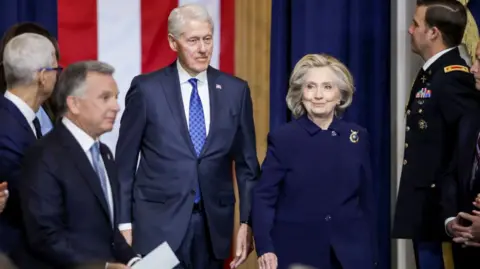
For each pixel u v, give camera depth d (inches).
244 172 379.6
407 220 397.1
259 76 451.2
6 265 201.3
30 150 301.6
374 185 465.4
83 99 301.7
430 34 391.9
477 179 355.6
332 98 349.4
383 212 467.2
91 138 306.0
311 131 351.6
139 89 370.9
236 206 449.7
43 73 317.4
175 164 367.9
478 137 356.2
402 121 461.4
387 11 462.9
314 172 348.8
